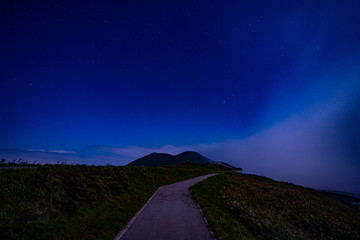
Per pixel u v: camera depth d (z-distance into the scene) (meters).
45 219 6.64
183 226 8.34
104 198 10.93
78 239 6.23
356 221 26.05
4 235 5.35
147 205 11.98
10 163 10.03
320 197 40.53
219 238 7.11
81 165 14.02
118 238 6.76
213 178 28.62
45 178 9.00
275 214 18.41
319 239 16.56
